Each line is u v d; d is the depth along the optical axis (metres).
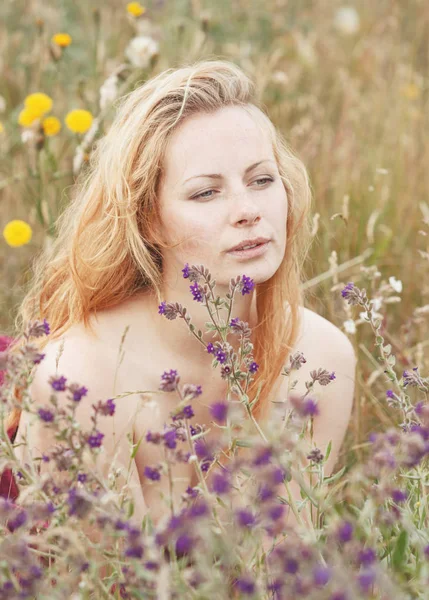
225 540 1.19
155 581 1.16
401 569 1.27
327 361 1.98
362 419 2.26
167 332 1.80
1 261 3.23
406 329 2.53
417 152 3.49
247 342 1.54
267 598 1.26
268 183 1.70
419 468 1.39
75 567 1.24
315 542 1.21
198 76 1.72
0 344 2.16
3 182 2.96
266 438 1.44
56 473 1.49
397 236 3.14
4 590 1.16
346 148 3.48
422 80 4.11
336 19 5.18
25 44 4.31
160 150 1.69
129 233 1.77
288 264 1.92
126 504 1.44
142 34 3.79
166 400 1.82
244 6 4.91
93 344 1.79
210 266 1.69
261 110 1.80
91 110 3.01
